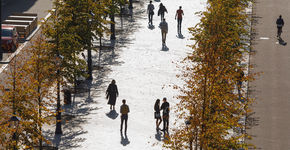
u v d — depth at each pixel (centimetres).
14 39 6544
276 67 6594
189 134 3481
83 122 4844
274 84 6050
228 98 3522
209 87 3466
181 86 5800
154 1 9756
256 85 5981
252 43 7488
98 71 6172
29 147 3547
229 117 3484
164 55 6831
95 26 5834
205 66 3516
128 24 8194
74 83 5456
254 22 8519
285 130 4922
